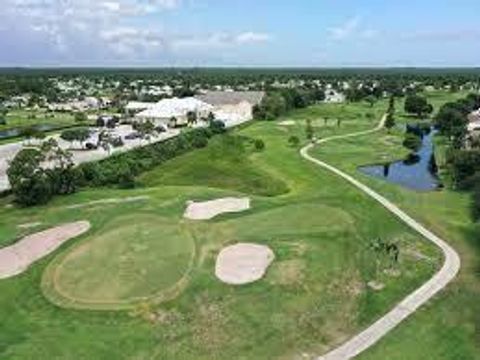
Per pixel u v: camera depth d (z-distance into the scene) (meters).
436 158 125.75
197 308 48.25
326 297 50.28
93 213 69.06
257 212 68.44
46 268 55.25
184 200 72.88
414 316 48.75
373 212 74.62
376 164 120.31
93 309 48.16
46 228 65.19
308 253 56.41
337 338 45.31
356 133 158.75
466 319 48.50
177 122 182.88
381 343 44.56
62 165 82.75
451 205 81.06
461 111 172.38
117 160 103.62
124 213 68.19
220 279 51.88
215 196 75.12
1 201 79.50
